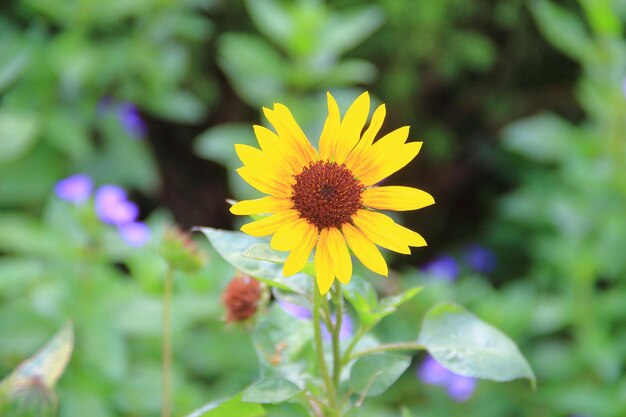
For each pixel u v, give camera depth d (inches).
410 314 53.5
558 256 55.3
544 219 64.2
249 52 53.3
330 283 21.2
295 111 52.4
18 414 22.8
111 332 39.3
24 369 24.1
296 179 22.0
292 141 22.2
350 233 21.9
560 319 53.3
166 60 57.3
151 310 40.4
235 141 53.2
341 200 21.8
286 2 64.1
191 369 44.7
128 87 56.8
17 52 47.5
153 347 42.9
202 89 68.3
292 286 22.7
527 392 52.3
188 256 26.5
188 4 58.1
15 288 42.4
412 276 54.7
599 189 55.2
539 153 56.8
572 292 54.4
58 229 41.1
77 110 55.0
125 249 41.2
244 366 44.8
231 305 25.3
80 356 39.2
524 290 55.0
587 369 52.7
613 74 54.4
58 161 54.6
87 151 54.2
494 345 22.9
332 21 54.5
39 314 39.2
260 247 21.5
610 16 51.7
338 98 53.5
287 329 24.3
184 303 41.3
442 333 23.1
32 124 49.4
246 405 22.4
